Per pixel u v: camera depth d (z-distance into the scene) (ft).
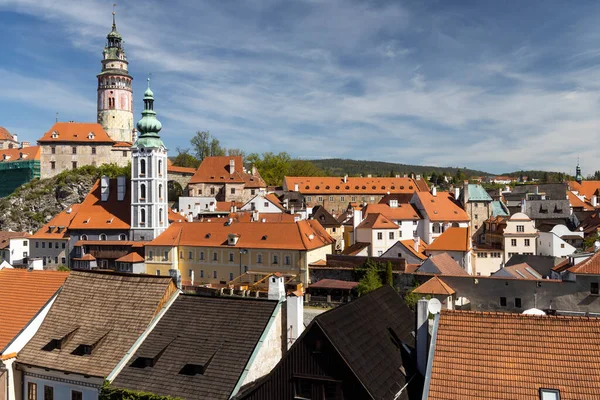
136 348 105.09
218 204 492.13
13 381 110.63
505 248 351.46
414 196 421.18
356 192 601.62
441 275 228.22
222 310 109.19
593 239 348.79
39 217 541.75
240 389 91.86
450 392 77.10
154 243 318.24
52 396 107.96
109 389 96.89
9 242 458.91
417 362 95.20
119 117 595.47
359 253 344.08
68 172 561.02
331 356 85.97
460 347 82.48
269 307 106.42
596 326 78.54
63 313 119.65
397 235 358.84
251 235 299.79
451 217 403.75
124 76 597.11
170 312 112.98
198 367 96.17
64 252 398.01
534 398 73.46
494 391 75.66
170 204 543.80
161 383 96.27
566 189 526.98
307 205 505.66
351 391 83.87
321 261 293.02
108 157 583.99
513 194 559.38
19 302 123.95
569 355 76.84
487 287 218.18
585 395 71.82
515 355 79.10
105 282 123.24
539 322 81.71
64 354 108.88
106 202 380.58
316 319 87.97
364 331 96.84
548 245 341.21
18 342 112.98
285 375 89.10
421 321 94.94
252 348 98.43
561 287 203.62
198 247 309.01
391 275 248.32
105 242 360.07
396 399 84.79
